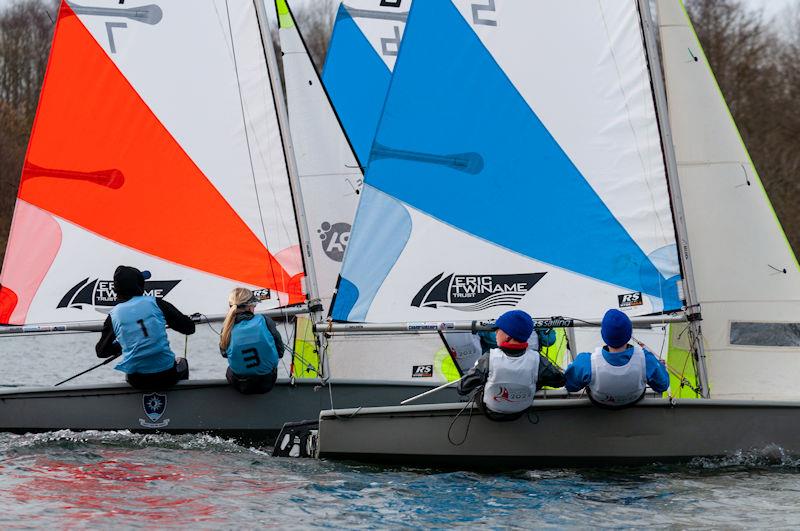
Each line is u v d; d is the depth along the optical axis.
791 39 119.69
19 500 21.42
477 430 25.03
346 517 20.66
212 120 31.72
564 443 25.00
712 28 121.44
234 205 31.61
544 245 27.84
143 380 28.95
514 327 24.00
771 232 29.89
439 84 28.28
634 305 27.17
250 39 31.50
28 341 65.94
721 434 25.19
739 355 29.86
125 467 24.78
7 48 124.25
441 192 28.23
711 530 19.86
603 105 27.61
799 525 20.11
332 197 36.78
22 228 32.22
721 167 30.17
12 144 110.88
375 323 28.05
